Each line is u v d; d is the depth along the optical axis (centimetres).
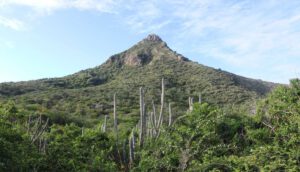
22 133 1490
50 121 3572
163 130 1378
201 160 1279
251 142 1291
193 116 1377
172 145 1329
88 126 3950
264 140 1242
